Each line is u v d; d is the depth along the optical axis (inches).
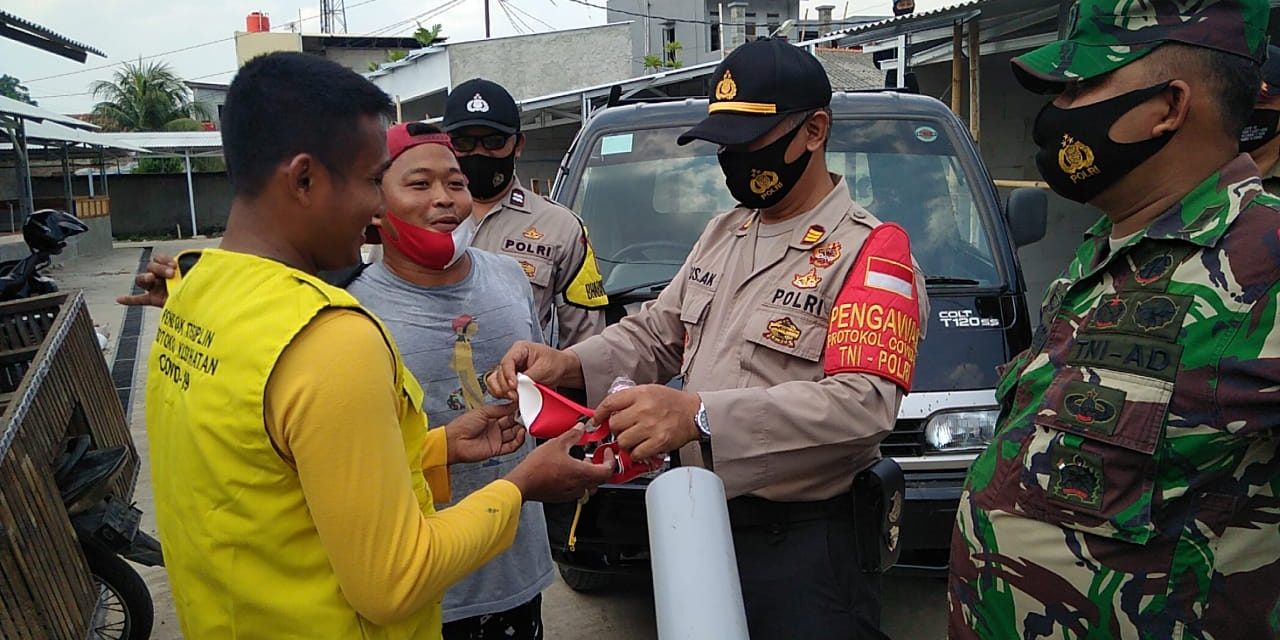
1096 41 58.2
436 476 72.2
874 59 337.4
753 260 78.0
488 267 88.3
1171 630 54.2
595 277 127.3
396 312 81.0
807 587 72.9
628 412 64.3
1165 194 57.4
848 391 67.6
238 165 52.7
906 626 133.2
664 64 986.1
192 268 53.9
